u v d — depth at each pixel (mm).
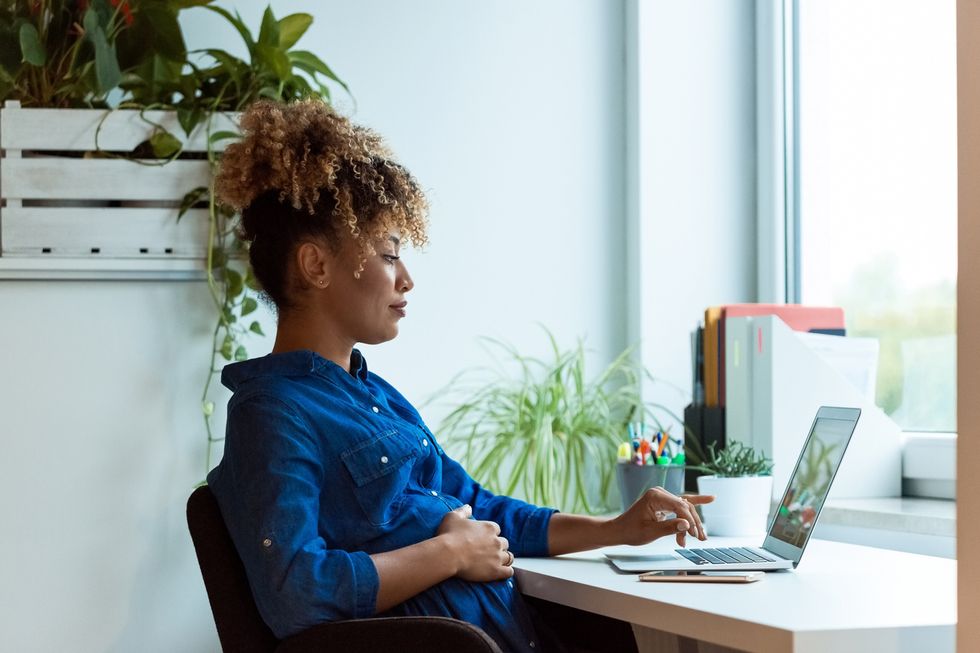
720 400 2223
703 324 2348
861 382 2162
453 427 2336
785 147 2537
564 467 2365
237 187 1554
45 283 2010
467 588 1459
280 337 1565
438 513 1527
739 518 1853
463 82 2402
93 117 1981
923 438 2104
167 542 2062
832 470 1497
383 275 1544
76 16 1980
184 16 2182
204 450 2092
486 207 2412
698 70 2549
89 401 2029
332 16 2301
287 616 1296
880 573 1485
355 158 1541
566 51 2494
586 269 2500
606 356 2514
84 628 2016
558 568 1551
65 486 2014
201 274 2062
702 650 1576
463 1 2408
